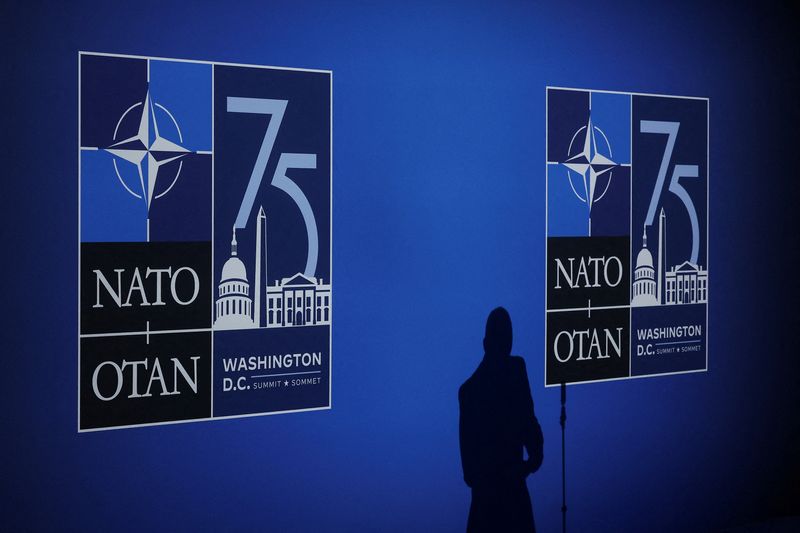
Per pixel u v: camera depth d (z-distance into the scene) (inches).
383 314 163.8
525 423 178.2
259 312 153.3
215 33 149.6
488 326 173.9
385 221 163.8
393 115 164.2
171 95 146.6
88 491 141.3
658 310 194.1
